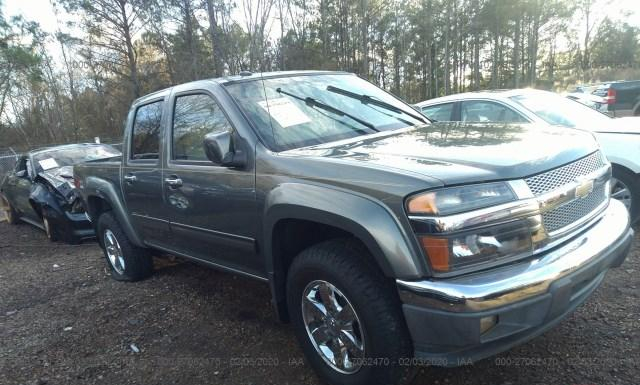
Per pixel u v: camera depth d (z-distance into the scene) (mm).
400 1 43438
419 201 2158
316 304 2744
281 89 3553
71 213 7258
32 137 35969
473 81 53312
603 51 57438
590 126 5164
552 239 2385
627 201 4836
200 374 3119
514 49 43688
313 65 21078
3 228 9695
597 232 2594
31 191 7875
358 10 32156
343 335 2604
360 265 2449
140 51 31500
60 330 4008
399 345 2355
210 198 3299
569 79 52969
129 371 3250
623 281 3762
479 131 3039
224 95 3352
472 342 2113
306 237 2953
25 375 3314
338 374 2684
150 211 4133
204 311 4086
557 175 2443
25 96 35250
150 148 4121
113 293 4754
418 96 52625
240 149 3074
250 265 3256
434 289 2119
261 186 2895
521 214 2242
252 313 3951
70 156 8625
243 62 9562
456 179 2182
